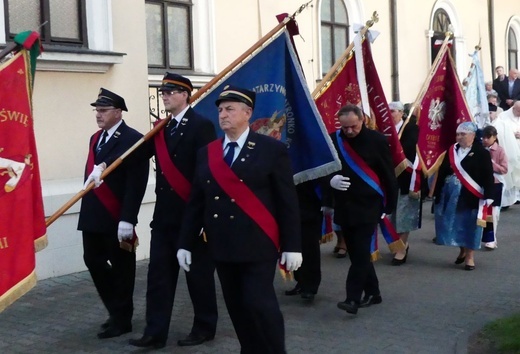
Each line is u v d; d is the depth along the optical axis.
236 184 4.37
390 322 6.01
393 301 6.68
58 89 7.69
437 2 17.06
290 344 5.46
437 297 6.82
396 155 7.21
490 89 15.10
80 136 7.91
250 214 4.36
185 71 10.59
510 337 5.22
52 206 7.46
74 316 6.24
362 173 6.01
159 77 10.07
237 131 4.45
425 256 8.78
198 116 5.35
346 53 7.18
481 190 7.84
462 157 7.87
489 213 7.93
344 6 14.25
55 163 7.67
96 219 5.47
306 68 13.02
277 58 6.03
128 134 5.54
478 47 11.30
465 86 11.20
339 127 7.15
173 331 5.79
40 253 7.45
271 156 4.42
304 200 6.54
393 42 15.52
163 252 5.32
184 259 4.66
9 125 4.04
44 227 4.26
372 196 6.02
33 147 4.18
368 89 7.30
